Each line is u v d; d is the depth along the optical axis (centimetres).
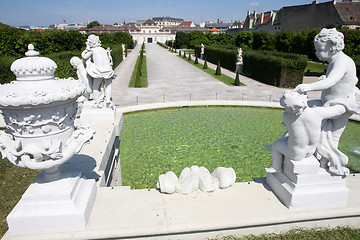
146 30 12175
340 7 4734
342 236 388
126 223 363
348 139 1130
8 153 318
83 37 3741
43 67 323
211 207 402
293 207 398
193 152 987
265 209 400
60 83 346
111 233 346
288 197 400
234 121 1354
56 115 314
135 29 12125
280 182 422
